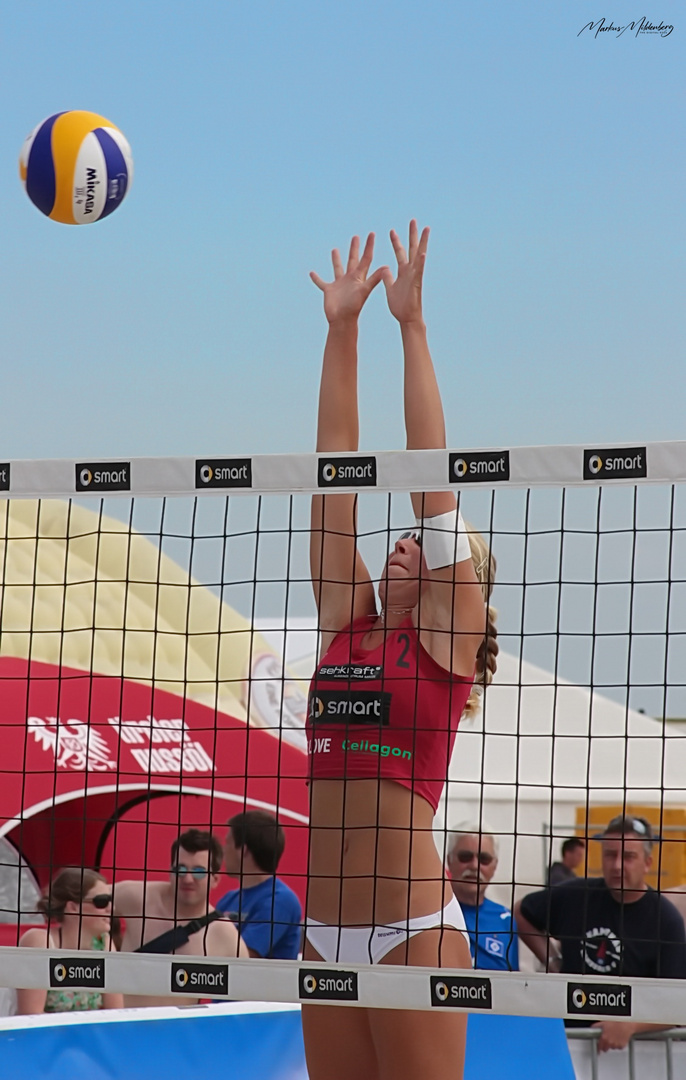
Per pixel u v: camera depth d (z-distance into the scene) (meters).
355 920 5.69
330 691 6.03
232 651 20.14
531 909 10.34
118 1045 8.32
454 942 5.71
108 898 9.79
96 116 8.15
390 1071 5.59
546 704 20.48
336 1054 5.82
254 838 9.74
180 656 18.62
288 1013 9.09
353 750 5.83
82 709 13.56
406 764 5.74
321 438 6.79
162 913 9.83
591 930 10.02
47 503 19.92
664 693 6.42
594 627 6.45
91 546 19.75
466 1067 9.55
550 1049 9.90
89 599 18.11
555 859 18.39
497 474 6.16
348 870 5.73
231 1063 8.69
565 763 19.50
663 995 5.50
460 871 10.38
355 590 6.46
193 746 14.10
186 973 5.93
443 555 5.92
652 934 9.89
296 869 14.46
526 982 5.53
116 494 6.67
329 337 6.94
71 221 8.08
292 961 5.77
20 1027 7.98
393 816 5.69
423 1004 5.53
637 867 9.99
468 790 18.91
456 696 5.91
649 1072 11.41
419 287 6.53
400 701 5.80
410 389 6.45
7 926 11.95
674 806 19.27
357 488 6.31
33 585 7.34
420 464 6.24
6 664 13.48
